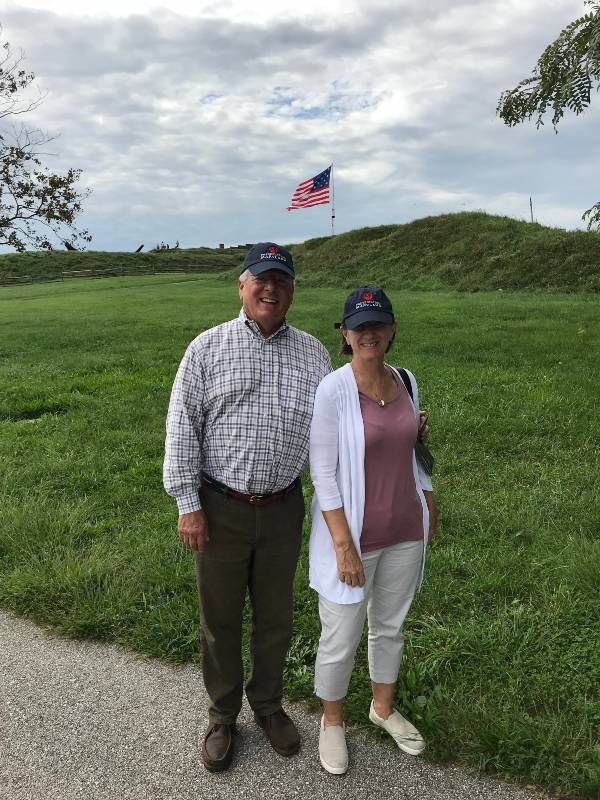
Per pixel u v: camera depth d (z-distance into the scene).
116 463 5.87
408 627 3.28
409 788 2.38
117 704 2.84
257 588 2.52
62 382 9.59
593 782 2.28
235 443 2.35
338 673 2.43
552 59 4.33
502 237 27.69
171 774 2.46
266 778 2.44
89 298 27.86
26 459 5.97
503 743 2.45
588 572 3.56
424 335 12.67
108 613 3.40
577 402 7.18
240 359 2.34
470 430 6.41
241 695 2.58
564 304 17.50
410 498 2.43
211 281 35.41
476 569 3.77
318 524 2.45
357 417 2.31
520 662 2.95
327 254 32.88
